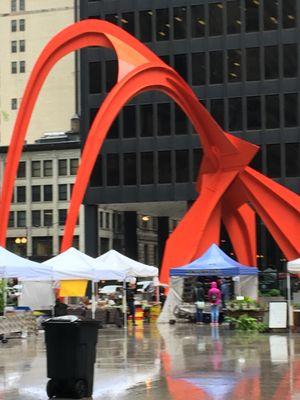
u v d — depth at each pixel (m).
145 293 41.69
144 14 62.50
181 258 34.78
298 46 59.53
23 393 11.45
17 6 115.12
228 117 60.53
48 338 10.97
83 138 62.62
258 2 60.53
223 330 26.47
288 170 59.16
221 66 60.97
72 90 109.25
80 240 90.62
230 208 39.09
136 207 65.88
